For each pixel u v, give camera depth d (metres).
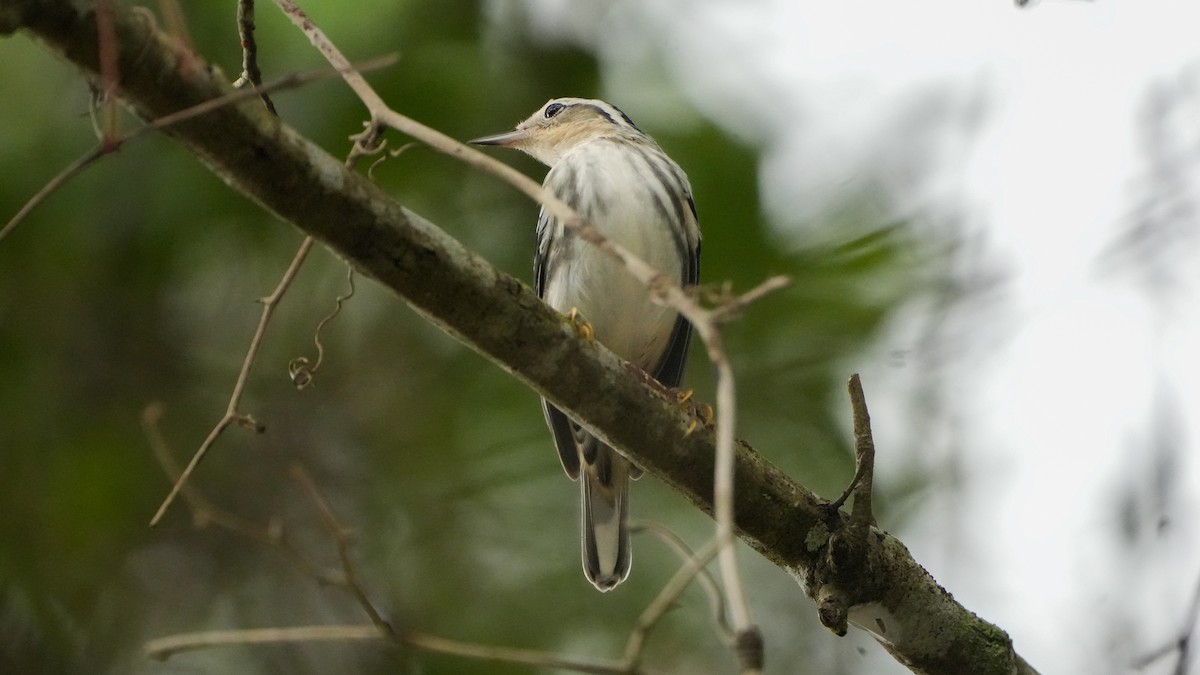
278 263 12.09
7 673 11.65
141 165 10.63
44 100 10.56
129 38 5.43
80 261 11.17
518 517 12.29
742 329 11.60
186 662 12.05
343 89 10.21
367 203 6.04
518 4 11.20
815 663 12.12
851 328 11.56
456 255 6.30
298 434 12.41
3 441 11.74
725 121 11.25
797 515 7.25
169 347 12.14
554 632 11.82
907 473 11.49
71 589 11.91
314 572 9.10
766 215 11.19
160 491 12.05
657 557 12.09
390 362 12.45
